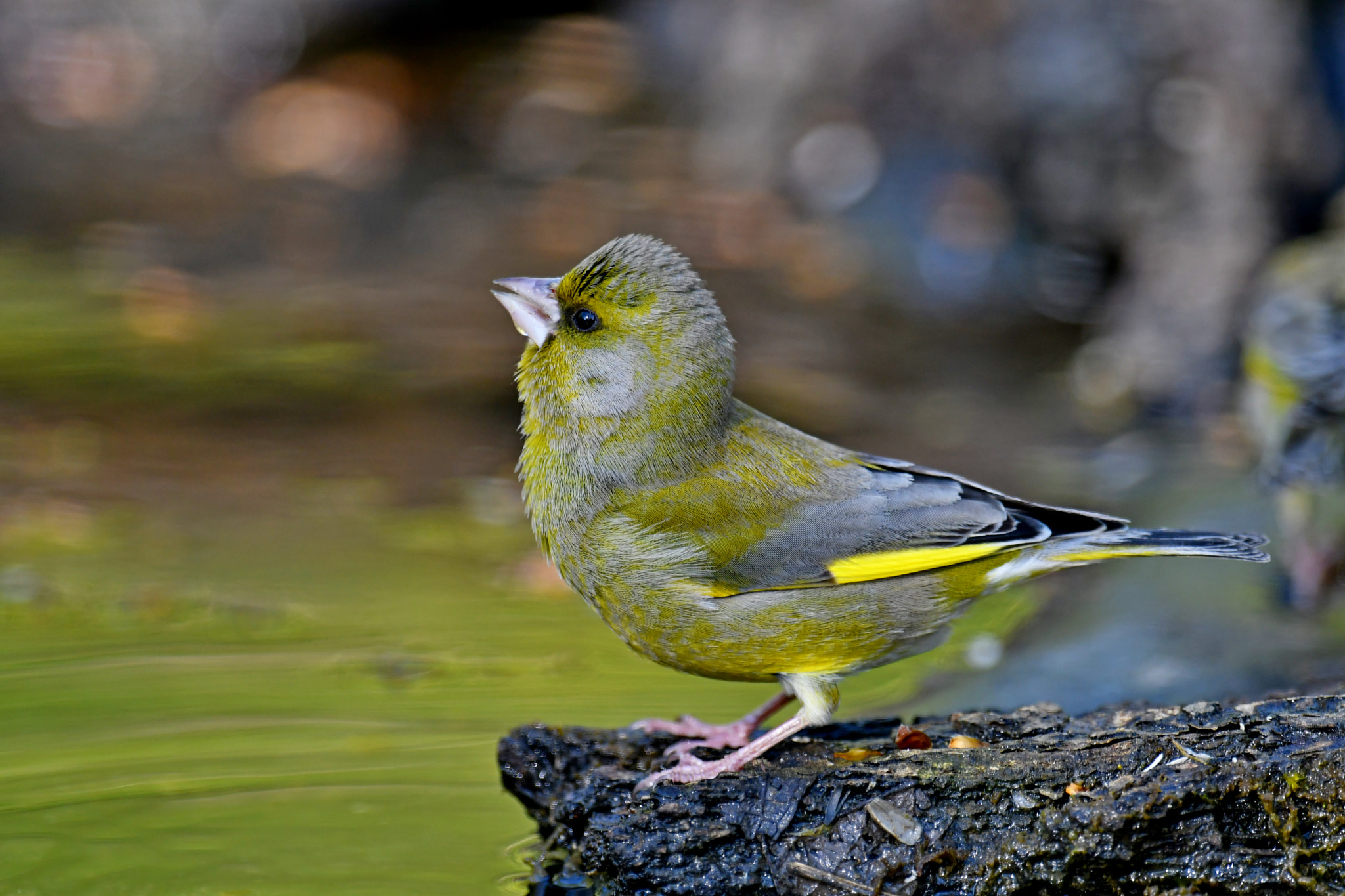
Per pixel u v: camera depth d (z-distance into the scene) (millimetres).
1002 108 19156
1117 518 8117
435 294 18812
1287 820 6648
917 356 18000
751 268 19688
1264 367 11898
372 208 21469
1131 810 6684
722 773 7512
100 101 23906
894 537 7902
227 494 13523
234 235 20641
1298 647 9492
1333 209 16234
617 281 8141
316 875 7309
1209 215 17531
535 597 11555
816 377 17047
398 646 10430
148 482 13680
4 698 9344
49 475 13867
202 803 8062
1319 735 6957
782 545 7883
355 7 23859
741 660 8031
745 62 22219
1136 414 16766
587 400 8164
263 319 17953
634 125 23328
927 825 6910
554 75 23984
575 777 8086
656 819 7219
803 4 21469
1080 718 7852
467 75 24031
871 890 6840
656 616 8023
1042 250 19203
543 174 22375
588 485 8141
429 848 7656
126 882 7262
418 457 14500
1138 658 9656
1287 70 17250
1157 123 18125
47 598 11195
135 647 10281
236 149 23078
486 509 13406
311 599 11328
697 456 8117
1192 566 11203
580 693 9727
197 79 24109
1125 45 18266
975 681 9844
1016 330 18812
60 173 22078
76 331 17375
